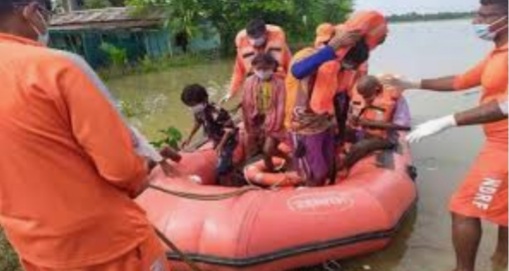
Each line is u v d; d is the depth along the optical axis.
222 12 19.98
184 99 5.36
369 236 4.05
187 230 3.93
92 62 19.47
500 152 3.20
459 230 3.38
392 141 5.31
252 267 3.81
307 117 4.48
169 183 4.37
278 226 3.89
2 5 1.95
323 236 3.95
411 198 4.63
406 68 13.60
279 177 4.81
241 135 5.49
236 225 3.86
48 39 2.15
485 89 3.24
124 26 19.02
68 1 22.73
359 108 5.44
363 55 4.30
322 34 4.85
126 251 2.10
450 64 14.07
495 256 3.93
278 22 21.39
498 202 3.25
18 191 1.98
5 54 1.91
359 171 4.78
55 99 1.87
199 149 5.55
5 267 3.90
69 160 1.95
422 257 4.25
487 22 3.15
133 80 16.03
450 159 6.25
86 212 2.00
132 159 1.96
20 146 1.91
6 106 1.89
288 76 4.57
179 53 20.17
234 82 6.67
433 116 8.20
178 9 19.55
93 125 1.88
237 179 5.30
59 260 2.03
